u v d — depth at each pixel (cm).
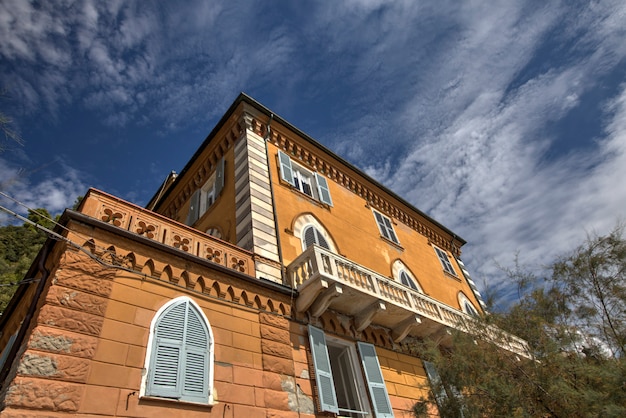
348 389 1161
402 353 1330
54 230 830
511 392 830
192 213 1630
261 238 1217
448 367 950
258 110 1661
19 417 567
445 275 2141
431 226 2345
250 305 1011
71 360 663
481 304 2255
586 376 810
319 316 1144
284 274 1190
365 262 1596
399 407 1160
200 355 828
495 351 958
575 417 780
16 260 2217
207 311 914
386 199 2100
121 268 827
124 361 723
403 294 1329
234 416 795
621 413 673
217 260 1051
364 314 1226
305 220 1472
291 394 929
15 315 975
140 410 688
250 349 930
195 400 757
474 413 856
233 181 1470
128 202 962
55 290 714
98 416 641
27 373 609
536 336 962
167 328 820
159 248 906
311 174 1734
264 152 1547
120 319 766
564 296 1026
